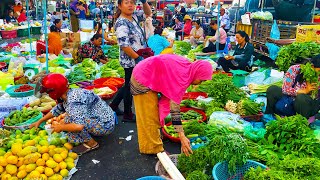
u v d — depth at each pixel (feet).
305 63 15.28
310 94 14.40
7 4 64.08
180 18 59.36
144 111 11.84
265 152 11.34
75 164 11.87
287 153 11.28
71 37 33.63
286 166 9.46
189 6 85.51
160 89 11.19
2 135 12.34
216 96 17.08
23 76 20.38
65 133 13.20
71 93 12.37
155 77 11.08
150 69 11.05
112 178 11.14
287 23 26.30
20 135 12.51
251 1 35.06
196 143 12.80
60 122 13.46
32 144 11.66
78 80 21.76
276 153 11.42
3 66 23.86
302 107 13.92
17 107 16.15
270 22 26.53
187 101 17.10
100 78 21.97
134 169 11.71
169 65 10.71
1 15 62.59
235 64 23.11
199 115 15.81
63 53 29.96
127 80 15.25
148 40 21.85
